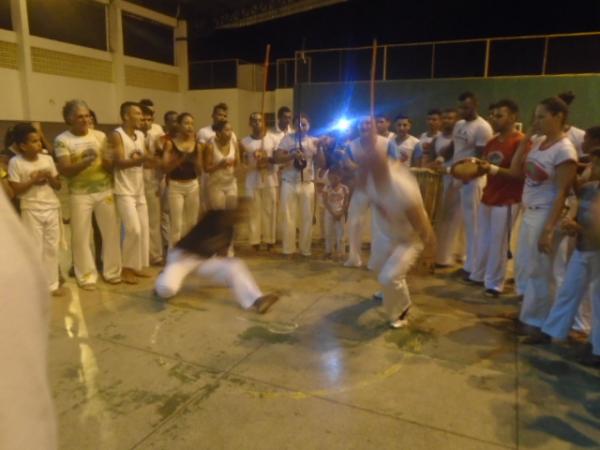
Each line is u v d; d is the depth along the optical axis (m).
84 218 4.39
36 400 0.56
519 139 4.20
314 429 2.44
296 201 5.59
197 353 3.26
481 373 3.02
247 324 3.75
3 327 0.52
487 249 4.62
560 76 12.96
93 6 14.88
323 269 5.22
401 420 2.53
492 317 3.94
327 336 3.55
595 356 3.12
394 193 3.39
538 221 3.46
